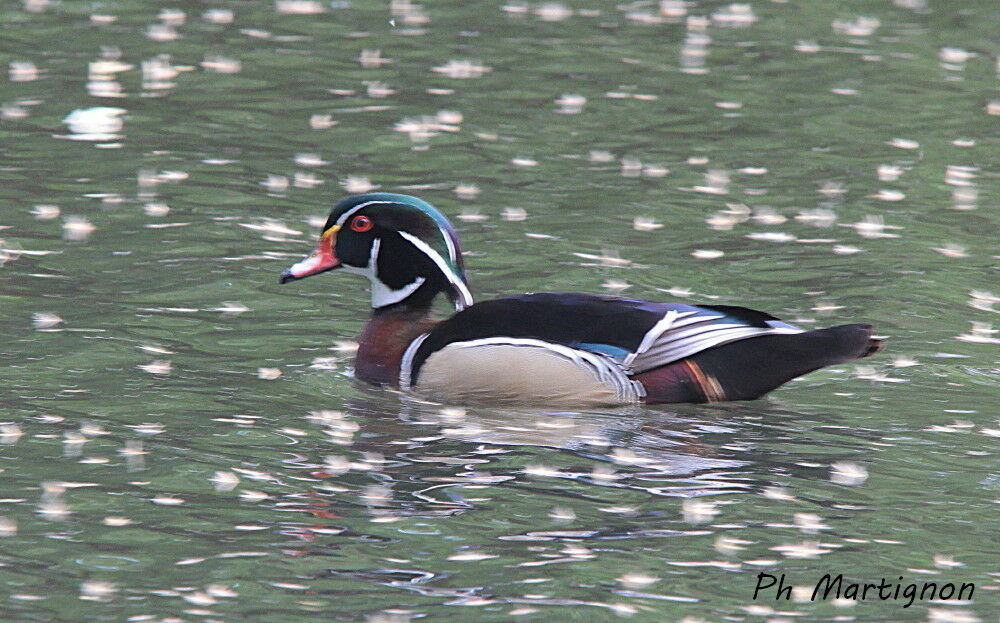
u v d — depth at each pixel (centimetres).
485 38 2748
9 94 2297
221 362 1379
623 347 1284
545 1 3053
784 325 1283
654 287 1619
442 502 1080
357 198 1431
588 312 1316
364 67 2531
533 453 1176
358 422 1242
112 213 1812
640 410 1277
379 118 2256
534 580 964
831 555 1005
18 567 972
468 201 1905
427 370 1327
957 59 2688
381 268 1412
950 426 1245
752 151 2148
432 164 2053
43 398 1270
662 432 1225
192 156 2052
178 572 969
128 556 990
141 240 1723
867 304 1570
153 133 2148
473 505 1075
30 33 2650
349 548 1005
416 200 1422
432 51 2647
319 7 2936
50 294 1539
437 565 984
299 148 2108
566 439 1209
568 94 2411
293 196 1905
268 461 1151
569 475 1132
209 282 1598
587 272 1659
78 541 1009
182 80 2416
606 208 1891
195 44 2631
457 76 2491
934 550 1015
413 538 1022
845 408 1285
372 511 1062
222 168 2005
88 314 1488
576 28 2842
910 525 1052
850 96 2444
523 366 1292
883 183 2016
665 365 1280
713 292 1606
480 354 1307
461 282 1418
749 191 1975
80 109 2239
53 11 2809
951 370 1384
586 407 1286
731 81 2512
